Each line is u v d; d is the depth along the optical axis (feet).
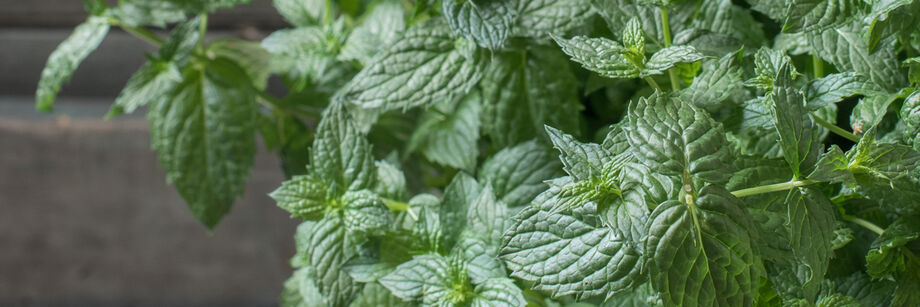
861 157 1.43
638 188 1.42
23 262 2.41
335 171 1.64
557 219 1.46
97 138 2.33
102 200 2.37
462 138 1.80
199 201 1.88
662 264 1.38
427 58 1.69
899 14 1.49
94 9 1.88
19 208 2.37
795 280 1.51
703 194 1.39
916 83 1.53
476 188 1.66
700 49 1.58
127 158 2.34
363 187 1.64
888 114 1.58
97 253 2.41
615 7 1.61
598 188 1.42
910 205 1.50
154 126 1.86
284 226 2.37
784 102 1.41
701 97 1.50
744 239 1.39
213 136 1.87
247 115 1.89
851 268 1.58
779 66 1.49
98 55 2.33
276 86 2.31
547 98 1.74
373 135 1.93
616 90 1.81
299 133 2.00
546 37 1.66
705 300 1.39
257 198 2.35
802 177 1.42
